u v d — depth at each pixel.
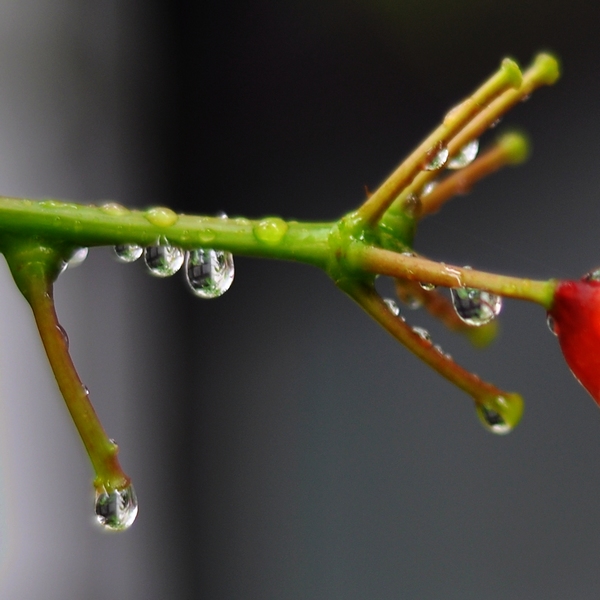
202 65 0.75
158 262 0.45
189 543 0.73
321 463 0.71
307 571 0.70
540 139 0.64
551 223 0.64
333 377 0.71
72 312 0.68
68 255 0.45
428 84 0.68
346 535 0.70
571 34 0.64
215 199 0.74
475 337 0.46
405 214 0.45
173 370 0.75
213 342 0.75
